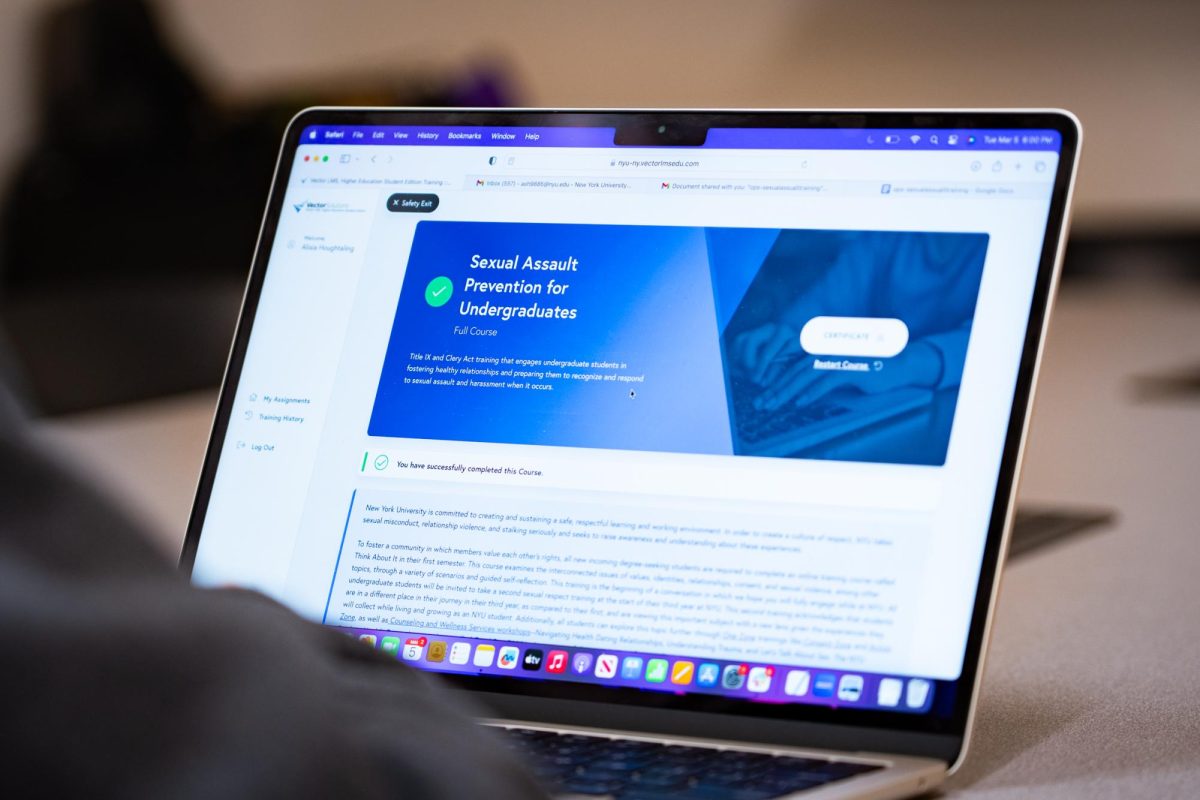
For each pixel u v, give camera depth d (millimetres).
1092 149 4215
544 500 725
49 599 195
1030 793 591
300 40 5035
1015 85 4344
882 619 657
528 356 755
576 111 799
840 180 740
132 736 198
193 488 1289
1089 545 1135
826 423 695
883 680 646
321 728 217
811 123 756
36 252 3639
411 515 742
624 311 750
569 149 795
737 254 742
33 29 3852
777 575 677
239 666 214
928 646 646
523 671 697
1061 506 1280
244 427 782
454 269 785
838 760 616
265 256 811
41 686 192
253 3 4895
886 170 735
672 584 691
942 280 704
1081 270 3754
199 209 3707
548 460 732
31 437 206
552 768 594
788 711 653
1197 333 2404
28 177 3678
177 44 4102
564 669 692
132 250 3670
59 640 193
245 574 754
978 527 658
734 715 661
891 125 741
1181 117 4129
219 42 4805
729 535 691
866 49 4559
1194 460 1479
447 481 743
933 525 665
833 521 678
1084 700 733
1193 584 992
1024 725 691
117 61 3785
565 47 5016
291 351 790
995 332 688
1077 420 1730
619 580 700
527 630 704
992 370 681
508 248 782
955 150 729
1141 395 1879
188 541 767
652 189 771
